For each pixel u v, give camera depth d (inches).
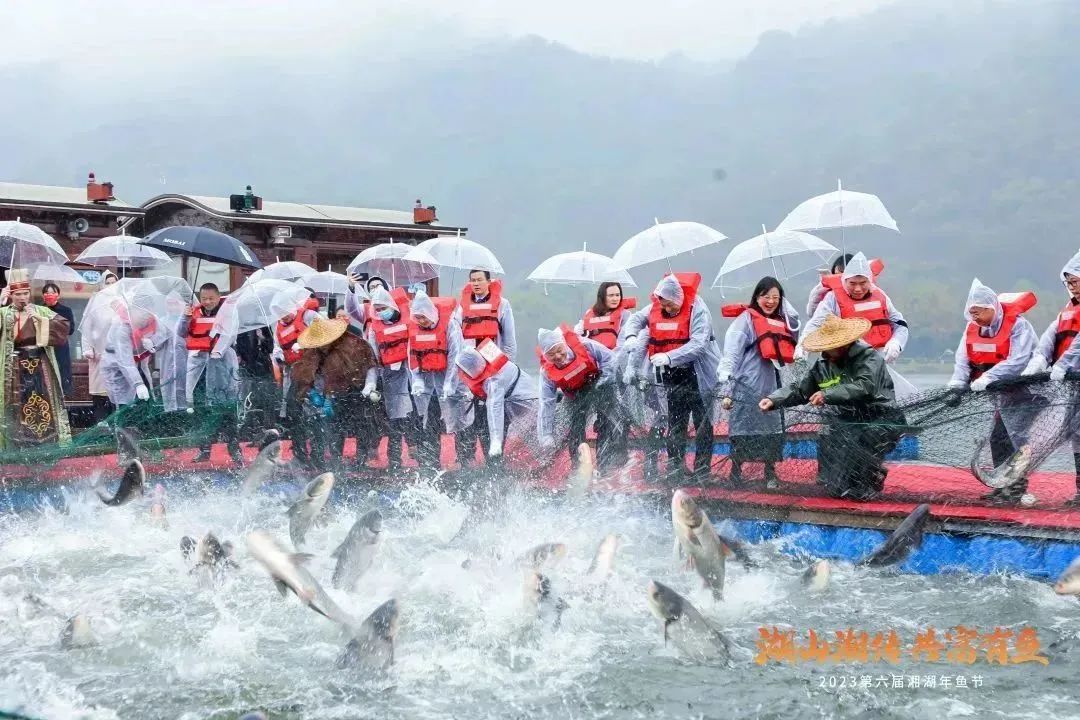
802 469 351.9
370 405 458.0
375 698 236.4
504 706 231.5
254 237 658.2
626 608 286.5
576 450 396.2
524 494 382.6
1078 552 290.0
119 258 576.4
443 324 456.8
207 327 498.0
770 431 354.0
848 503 337.7
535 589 277.4
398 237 705.6
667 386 382.6
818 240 510.6
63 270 582.6
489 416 423.8
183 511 427.5
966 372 361.7
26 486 438.6
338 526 393.4
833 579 308.7
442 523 393.1
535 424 424.2
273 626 282.2
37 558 363.3
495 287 464.8
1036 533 296.4
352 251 690.2
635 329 422.0
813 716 222.4
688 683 240.4
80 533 395.2
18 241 550.3
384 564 326.0
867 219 454.0
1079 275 337.4
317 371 457.4
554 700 233.9
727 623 274.4
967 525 307.6
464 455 449.7
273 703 234.2
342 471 446.0
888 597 291.9
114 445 470.0
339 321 461.1
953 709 222.8
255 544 251.4
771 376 390.9
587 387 398.0
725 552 282.5
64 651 269.4
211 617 290.0
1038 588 292.0
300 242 669.3
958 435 330.3
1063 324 343.3
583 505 370.3
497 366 425.4
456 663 253.4
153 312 520.1
